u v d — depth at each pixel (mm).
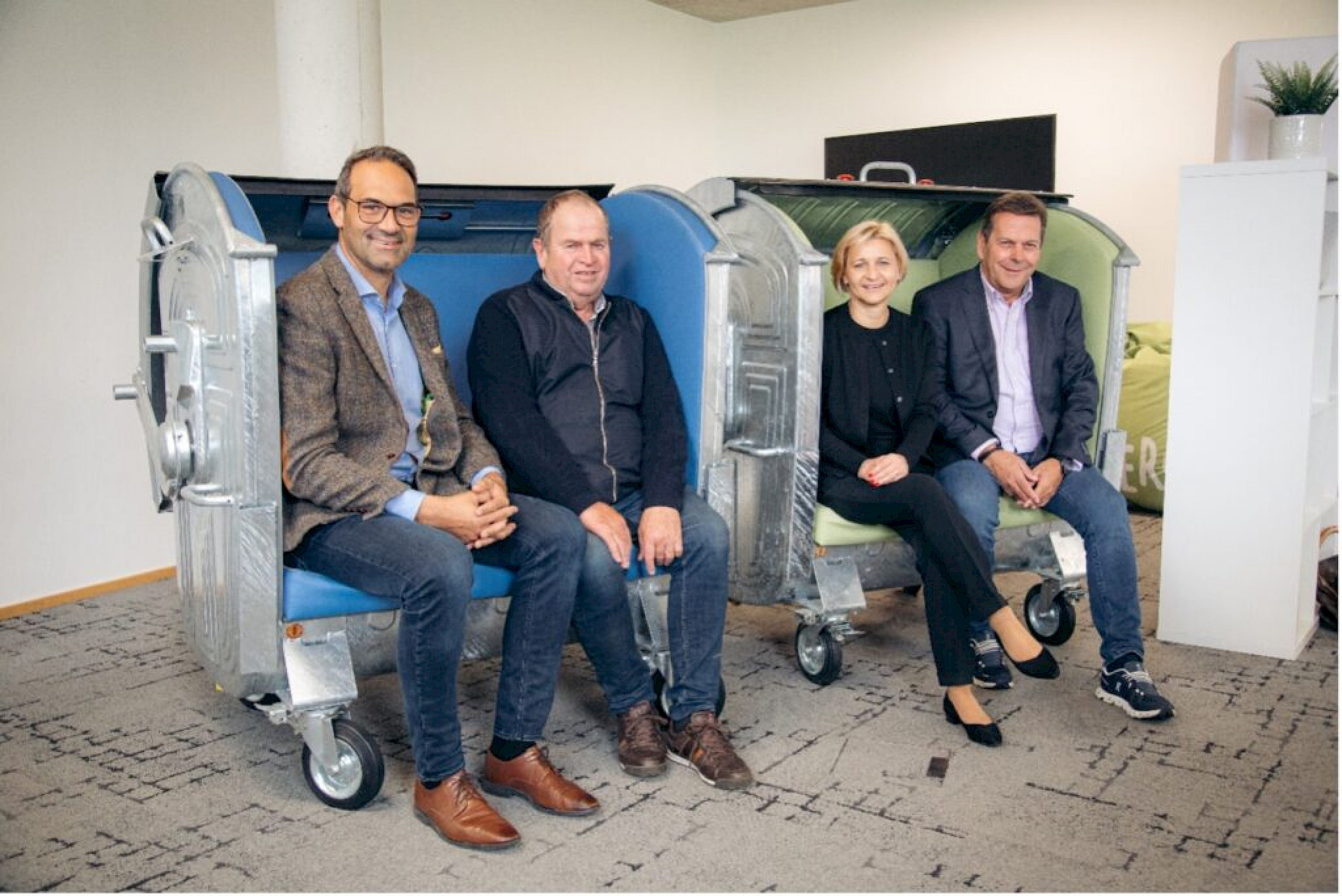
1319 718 2695
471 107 5504
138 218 3945
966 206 3504
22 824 2178
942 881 1948
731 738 2584
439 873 1985
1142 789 2311
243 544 2059
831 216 3359
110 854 2053
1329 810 2213
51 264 3711
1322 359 3311
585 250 2516
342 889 1931
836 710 2758
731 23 7219
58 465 3773
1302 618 3234
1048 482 2918
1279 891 1905
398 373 2352
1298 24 5473
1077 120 6129
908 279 3557
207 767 2445
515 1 5699
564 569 2217
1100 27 6004
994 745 2527
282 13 3445
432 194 2652
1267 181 3031
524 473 2426
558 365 2547
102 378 3885
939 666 2598
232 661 2191
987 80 6383
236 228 2082
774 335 2809
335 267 2244
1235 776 2369
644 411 2625
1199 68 5746
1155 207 5949
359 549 2113
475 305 2852
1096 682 2953
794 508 2777
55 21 3662
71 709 2797
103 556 3930
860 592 2879
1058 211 3393
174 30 4016
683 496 2500
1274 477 3092
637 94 6629
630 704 2424
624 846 2076
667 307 2684
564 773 2402
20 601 3680
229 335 2047
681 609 2420
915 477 2676
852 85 6844
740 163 7328
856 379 2949
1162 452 4934
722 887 1931
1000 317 3121
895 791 2305
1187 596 3250
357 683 2379
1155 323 5461
